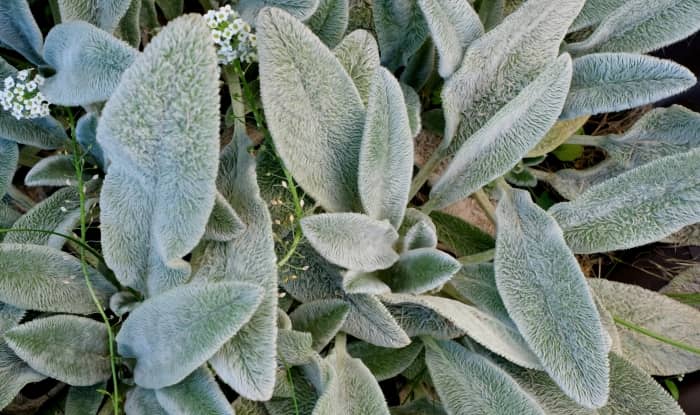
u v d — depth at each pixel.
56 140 0.43
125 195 0.36
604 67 0.44
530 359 0.41
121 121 0.33
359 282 0.39
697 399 0.50
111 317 0.40
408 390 0.48
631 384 0.44
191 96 0.31
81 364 0.38
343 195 0.41
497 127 0.41
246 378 0.33
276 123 0.37
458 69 0.43
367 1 0.49
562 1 0.42
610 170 0.52
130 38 0.43
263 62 0.35
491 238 0.49
